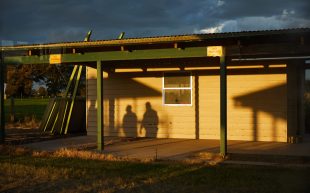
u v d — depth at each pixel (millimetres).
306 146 12859
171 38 11305
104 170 9516
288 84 14094
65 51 13398
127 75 16266
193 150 12305
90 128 16797
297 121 14750
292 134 14188
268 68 14250
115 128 16422
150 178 8648
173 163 10281
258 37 10711
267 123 14289
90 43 12297
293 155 10805
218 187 7863
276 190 7559
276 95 14180
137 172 9266
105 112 16562
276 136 14172
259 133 14367
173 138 15508
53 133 17391
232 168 9586
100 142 12586
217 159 10773
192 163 10211
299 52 10742
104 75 16594
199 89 15258
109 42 12039
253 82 14438
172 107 15641
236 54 11008
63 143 14242
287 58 12258
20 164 10297
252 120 14453
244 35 10516
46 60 13531
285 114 14070
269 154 11000
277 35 10391
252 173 9008
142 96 16062
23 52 13781
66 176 8914
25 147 13148
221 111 11062
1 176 9031
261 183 8094
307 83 17609
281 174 8883
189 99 15422
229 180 8383
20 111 32531
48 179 8703
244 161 10516
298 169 9352
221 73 11086
